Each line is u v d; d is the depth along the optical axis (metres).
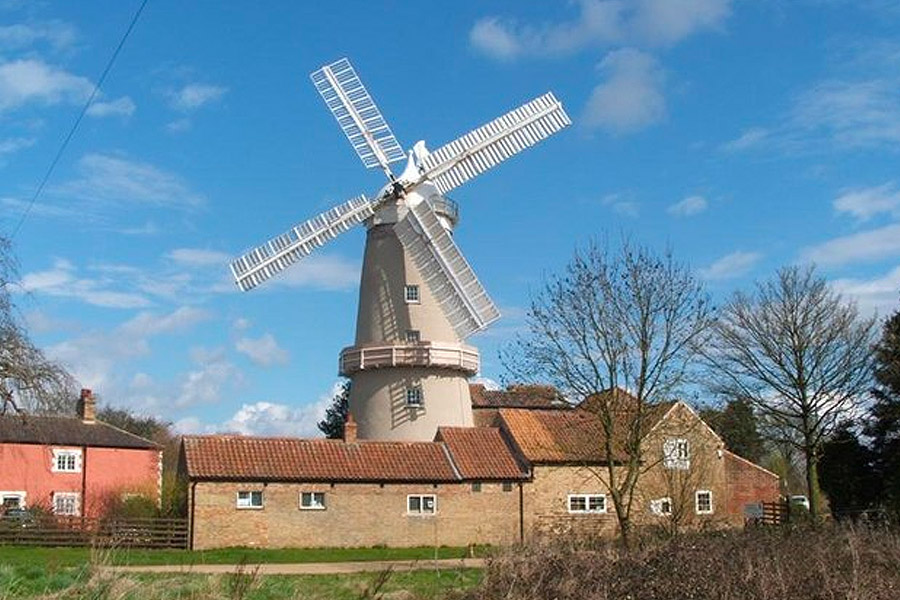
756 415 41.03
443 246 44.84
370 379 47.12
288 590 18.45
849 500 38.38
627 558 17.81
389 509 42.59
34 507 45.09
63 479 54.09
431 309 46.53
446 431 45.91
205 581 16.55
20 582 17.00
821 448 39.31
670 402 33.72
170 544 39.84
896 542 20.56
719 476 46.25
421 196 45.66
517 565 16.69
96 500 48.88
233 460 41.56
